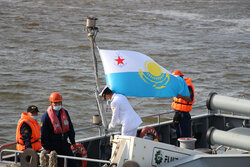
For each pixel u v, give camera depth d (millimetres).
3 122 75438
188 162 21641
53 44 163625
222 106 29031
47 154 23266
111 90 26812
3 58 132000
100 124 31422
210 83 112062
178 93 28812
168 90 28531
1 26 197875
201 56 154250
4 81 104812
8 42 162125
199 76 120500
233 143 24344
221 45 184250
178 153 22344
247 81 114625
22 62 127688
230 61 145125
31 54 141875
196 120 37719
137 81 27656
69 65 127125
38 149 25891
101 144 31266
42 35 183250
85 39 179125
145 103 90812
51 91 98250
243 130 26359
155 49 166625
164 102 91812
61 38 178625
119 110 25891
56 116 24688
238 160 23094
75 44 166000
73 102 90438
